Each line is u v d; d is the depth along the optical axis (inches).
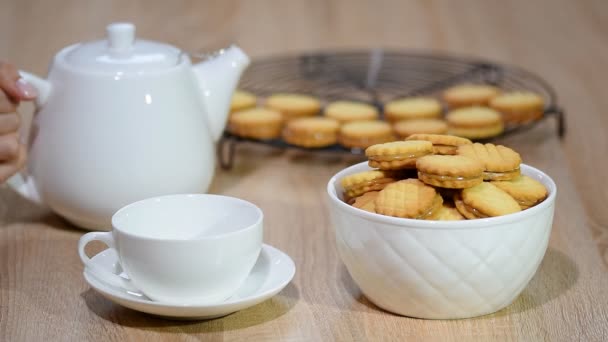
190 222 40.8
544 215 38.8
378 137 53.1
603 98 62.2
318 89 64.2
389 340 38.5
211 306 37.9
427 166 38.7
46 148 45.4
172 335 39.0
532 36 72.6
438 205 38.9
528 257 38.9
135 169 44.9
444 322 39.4
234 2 79.4
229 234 38.1
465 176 38.4
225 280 38.7
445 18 76.4
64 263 44.0
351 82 63.6
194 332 39.1
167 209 40.6
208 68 48.3
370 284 39.5
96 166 44.8
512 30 73.7
